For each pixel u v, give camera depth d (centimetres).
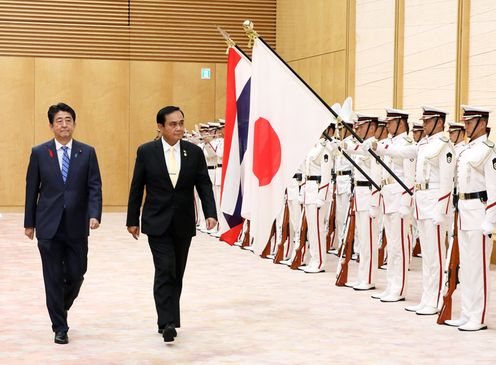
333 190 1186
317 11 1664
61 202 627
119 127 1917
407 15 1345
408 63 1344
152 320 725
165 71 1934
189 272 1018
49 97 1889
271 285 923
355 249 1157
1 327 696
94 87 1906
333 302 820
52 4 1883
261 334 674
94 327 696
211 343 640
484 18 1150
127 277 968
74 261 640
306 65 1728
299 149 669
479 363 583
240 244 1320
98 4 1902
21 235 1413
